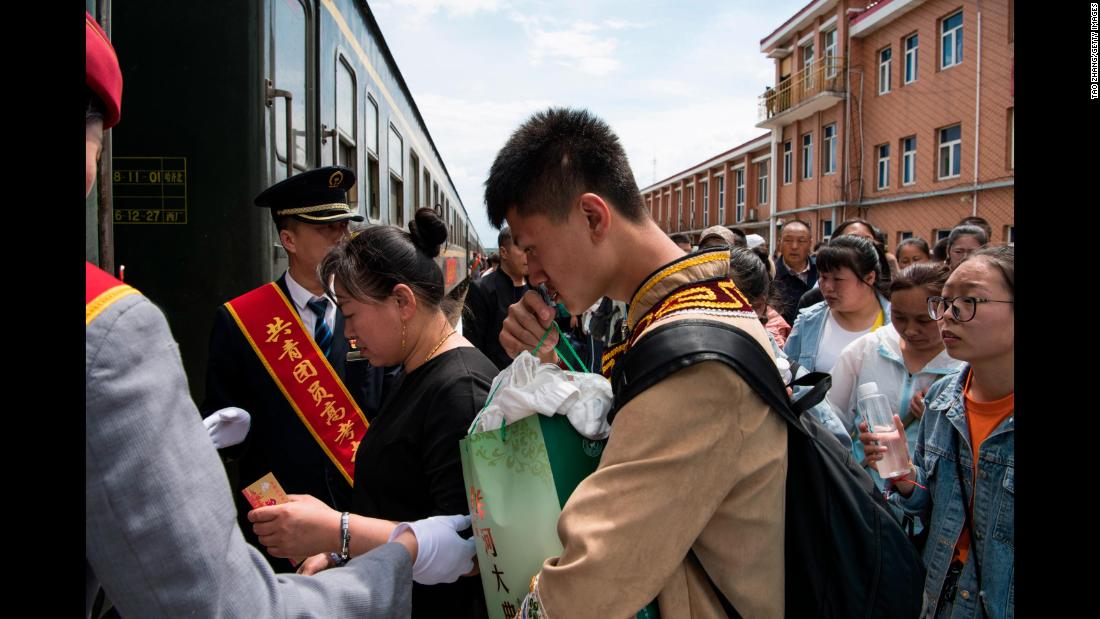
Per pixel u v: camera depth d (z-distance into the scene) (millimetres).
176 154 2711
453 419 1548
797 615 1102
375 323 1664
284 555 1388
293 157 3139
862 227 4473
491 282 4160
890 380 2447
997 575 1548
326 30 3674
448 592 1615
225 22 2715
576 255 1166
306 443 2473
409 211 7348
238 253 2727
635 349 1050
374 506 1672
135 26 2705
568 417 1215
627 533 937
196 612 772
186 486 782
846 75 19375
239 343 2475
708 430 967
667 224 42656
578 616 937
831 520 1072
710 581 1060
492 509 1216
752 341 1046
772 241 23688
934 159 16547
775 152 24125
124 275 2701
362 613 998
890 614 1056
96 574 762
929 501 1857
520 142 1181
